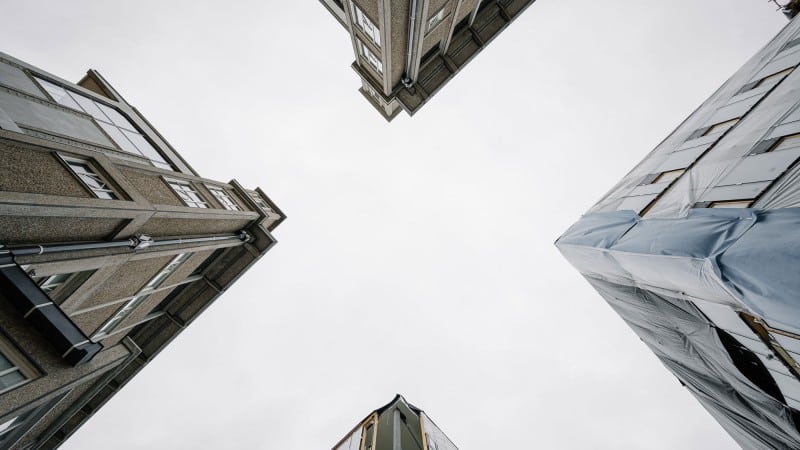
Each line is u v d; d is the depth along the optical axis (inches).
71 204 301.3
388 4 558.9
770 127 329.1
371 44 740.0
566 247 522.9
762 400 357.4
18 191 284.4
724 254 232.8
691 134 521.7
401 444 826.8
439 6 641.6
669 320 426.3
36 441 455.2
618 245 368.5
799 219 209.2
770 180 271.3
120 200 358.0
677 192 389.4
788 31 548.1
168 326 675.4
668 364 589.9
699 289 289.7
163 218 430.3
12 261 273.1
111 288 429.1
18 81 415.8
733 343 338.3
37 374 295.0
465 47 856.3
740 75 589.3
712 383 451.5
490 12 842.8
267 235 674.8
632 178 592.1
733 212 262.2
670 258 275.6
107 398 624.7
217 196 636.1
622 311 587.8
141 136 604.4
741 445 584.4
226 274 691.4
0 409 261.3
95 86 615.5
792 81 367.2
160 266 486.3
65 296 361.1
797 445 367.9
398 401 1053.2
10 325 283.4
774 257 200.7
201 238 535.8
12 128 336.2
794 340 254.8
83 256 329.4
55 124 414.0
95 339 483.2
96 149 448.5
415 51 720.3
